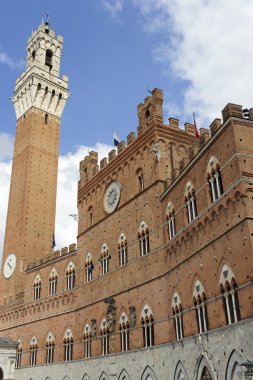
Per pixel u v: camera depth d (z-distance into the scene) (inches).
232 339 1316.4
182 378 1643.7
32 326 3161.9
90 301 2578.7
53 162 4104.3
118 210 2487.7
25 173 3905.0
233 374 1298.0
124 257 2332.7
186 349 1631.4
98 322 2444.6
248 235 1301.7
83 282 2721.5
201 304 1566.2
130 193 2402.8
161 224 2050.9
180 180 1870.1
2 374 3011.8
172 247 1886.1
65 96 4416.8
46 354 2913.4
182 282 1747.0
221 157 1520.7
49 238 3769.7
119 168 2578.7
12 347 3107.8
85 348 2529.5
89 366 2412.6
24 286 3425.2
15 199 3919.8
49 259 3225.9
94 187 2847.0
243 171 1389.0
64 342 2768.2
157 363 1854.1
